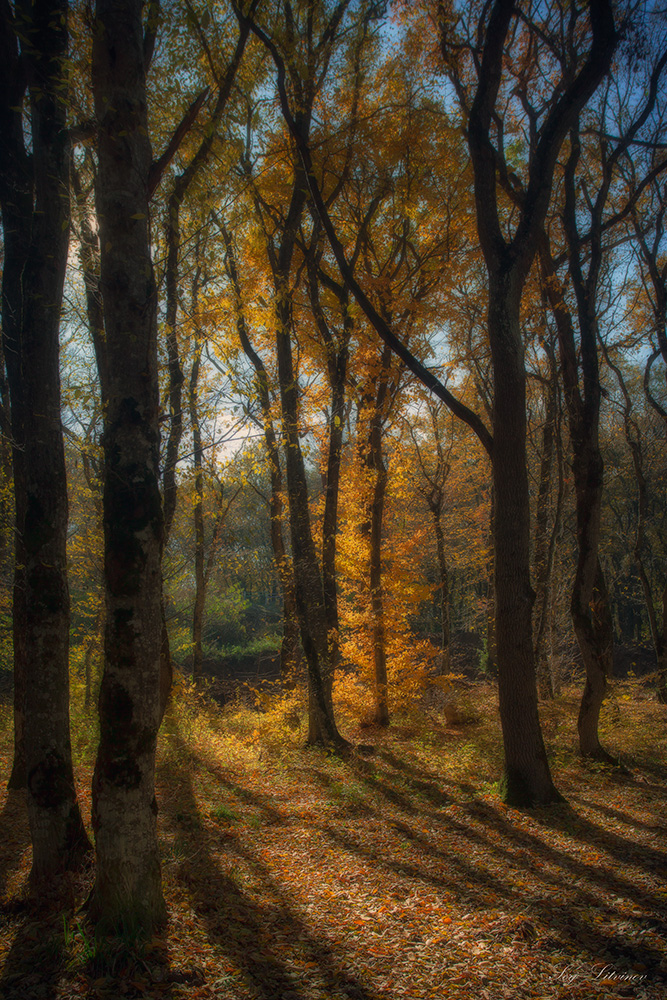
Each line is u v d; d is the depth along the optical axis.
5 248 7.35
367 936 4.71
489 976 4.16
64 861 4.90
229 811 7.49
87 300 9.29
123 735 4.27
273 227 12.16
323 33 10.55
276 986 3.95
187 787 8.31
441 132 11.58
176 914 4.66
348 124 11.13
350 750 11.37
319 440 13.68
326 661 11.81
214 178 7.27
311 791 8.87
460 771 10.05
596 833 7.22
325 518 12.95
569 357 10.62
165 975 3.89
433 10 9.69
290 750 11.45
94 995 3.64
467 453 19.25
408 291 13.46
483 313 13.77
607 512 30.66
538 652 16.02
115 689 4.28
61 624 5.18
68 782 5.08
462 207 12.48
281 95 9.10
